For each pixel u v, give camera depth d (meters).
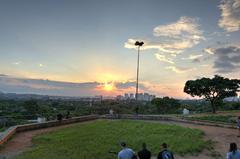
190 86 59.09
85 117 39.78
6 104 84.38
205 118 38.81
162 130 27.77
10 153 16.45
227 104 70.19
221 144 21.55
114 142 20.56
